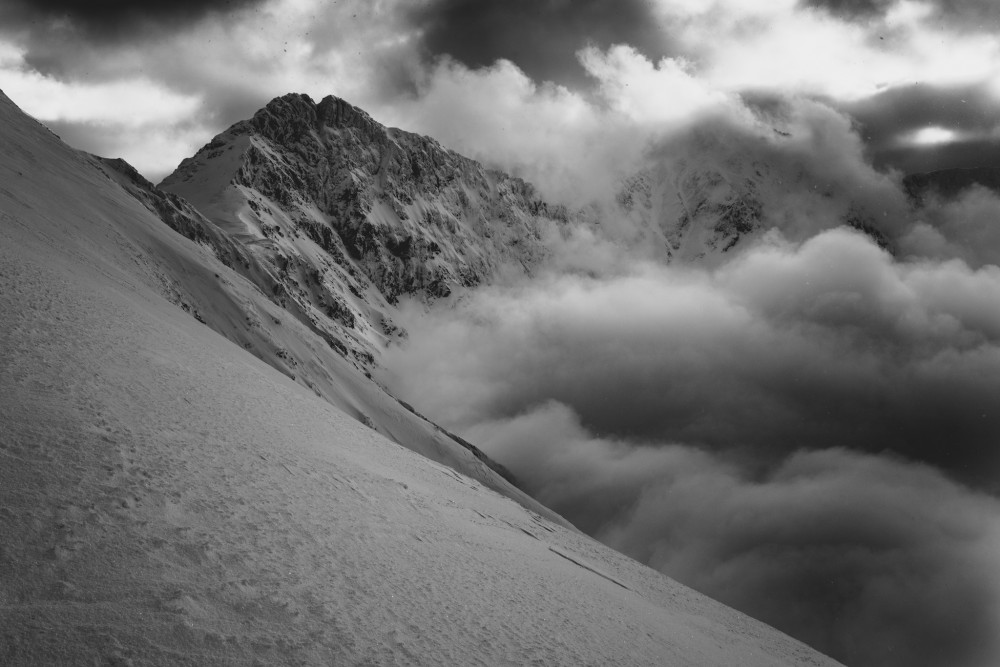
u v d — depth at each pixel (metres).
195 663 6.87
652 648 15.33
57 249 33.75
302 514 12.14
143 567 8.06
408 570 12.17
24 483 8.71
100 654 6.50
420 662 8.60
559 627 13.06
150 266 68.38
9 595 6.82
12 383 12.02
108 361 16.14
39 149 77.31
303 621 8.35
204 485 11.15
